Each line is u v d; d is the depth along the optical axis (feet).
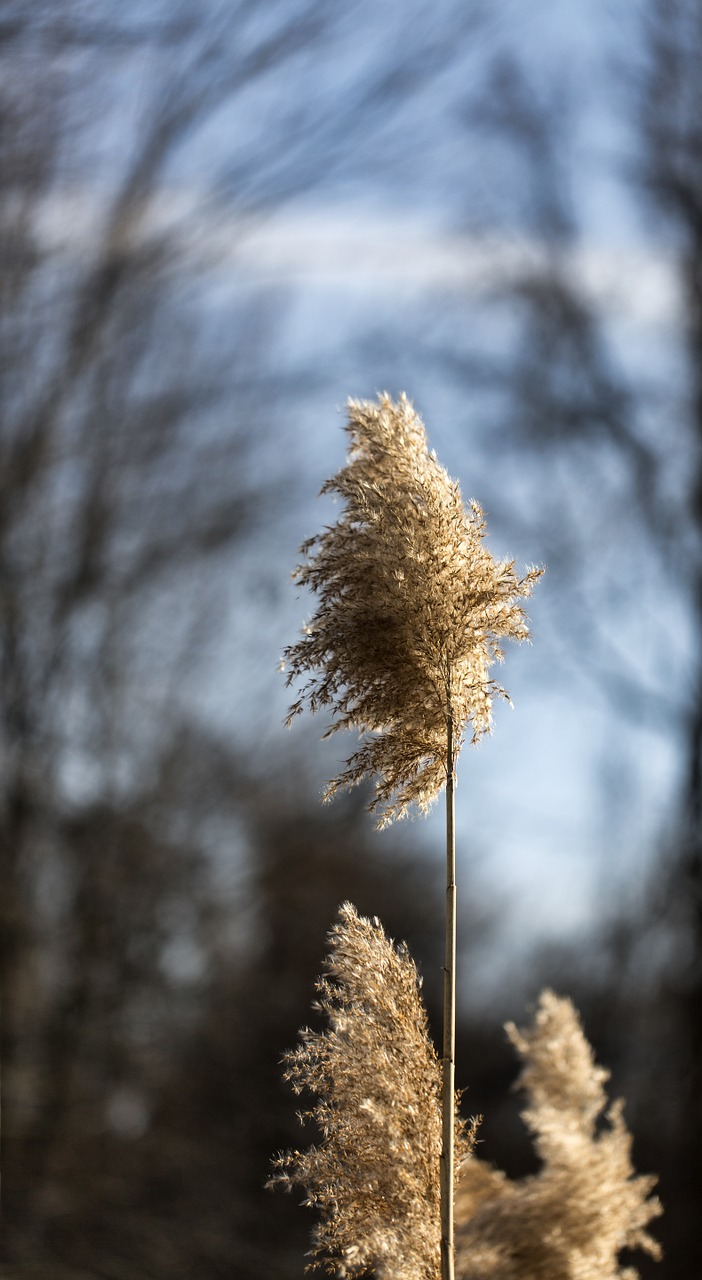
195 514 47.80
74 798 46.14
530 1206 6.87
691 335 52.49
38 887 45.24
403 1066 4.91
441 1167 4.73
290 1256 44.98
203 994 48.19
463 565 4.85
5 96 32.24
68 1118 43.55
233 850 50.90
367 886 54.49
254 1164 46.98
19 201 36.01
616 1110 7.30
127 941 46.62
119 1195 43.60
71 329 41.83
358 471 4.94
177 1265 43.09
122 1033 45.98
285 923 50.78
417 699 4.83
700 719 51.39
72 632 45.39
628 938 51.39
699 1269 44.93
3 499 41.50
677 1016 48.98
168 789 47.67
